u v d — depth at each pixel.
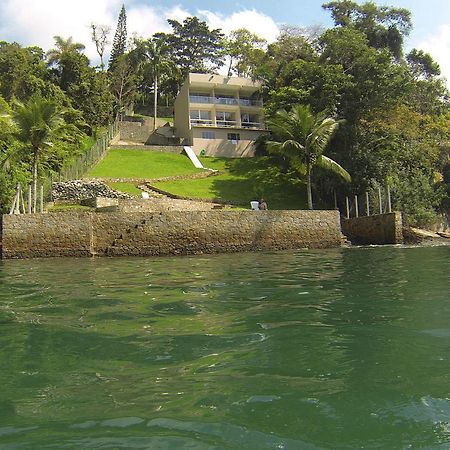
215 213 22.72
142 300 8.45
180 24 87.56
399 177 35.44
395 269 13.22
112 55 84.31
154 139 62.00
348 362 4.67
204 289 9.79
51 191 30.97
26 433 3.20
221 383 4.12
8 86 53.88
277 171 45.66
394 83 38.00
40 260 19.17
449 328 6.02
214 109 57.59
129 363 4.73
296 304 7.91
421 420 3.35
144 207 29.08
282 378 4.23
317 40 54.41
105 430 3.23
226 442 3.05
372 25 51.44
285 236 23.78
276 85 50.16
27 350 5.23
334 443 3.03
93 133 58.69
